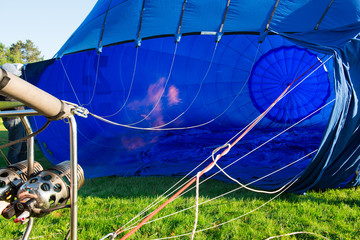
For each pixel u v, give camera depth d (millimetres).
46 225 3391
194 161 6391
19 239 3061
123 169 5961
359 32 4035
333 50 3982
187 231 3311
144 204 4059
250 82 10602
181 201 4180
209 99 10500
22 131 6195
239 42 10164
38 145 6457
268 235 3246
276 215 3752
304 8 4559
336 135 4051
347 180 4824
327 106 11172
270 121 10867
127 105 8133
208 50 10023
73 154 1086
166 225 3410
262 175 5379
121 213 3783
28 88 794
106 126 7586
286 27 4492
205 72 10102
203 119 10570
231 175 5418
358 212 3867
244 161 6297
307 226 3479
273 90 10688
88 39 5539
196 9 4855
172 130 9289
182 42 9484
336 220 3623
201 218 3611
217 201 4215
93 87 7250
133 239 3107
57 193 1240
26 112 1293
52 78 6652
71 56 7023
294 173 5387
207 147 7488
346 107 4020
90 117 7219
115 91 7668
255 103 10766
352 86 4004
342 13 4418
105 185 5105
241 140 8336
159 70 8797
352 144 4336
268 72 10547
